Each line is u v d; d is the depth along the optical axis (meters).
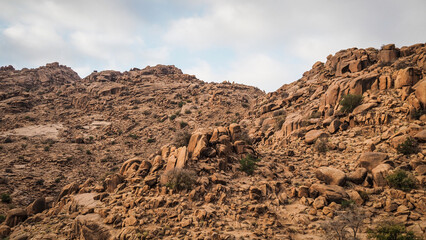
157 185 19.27
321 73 59.59
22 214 20.19
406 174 17.41
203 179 19.53
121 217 15.57
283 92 66.44
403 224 13.41
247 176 22.25
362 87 34.03
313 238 13.65
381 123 27.28
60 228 16.52
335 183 19.50
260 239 13.20
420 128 21.89
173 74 158.25
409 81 28.88
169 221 14.98
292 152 29.64
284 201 18.52
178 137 26.91
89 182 23.28
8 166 54.19
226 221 15.18
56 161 59.31
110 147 74.38
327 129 32.47
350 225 13.05
